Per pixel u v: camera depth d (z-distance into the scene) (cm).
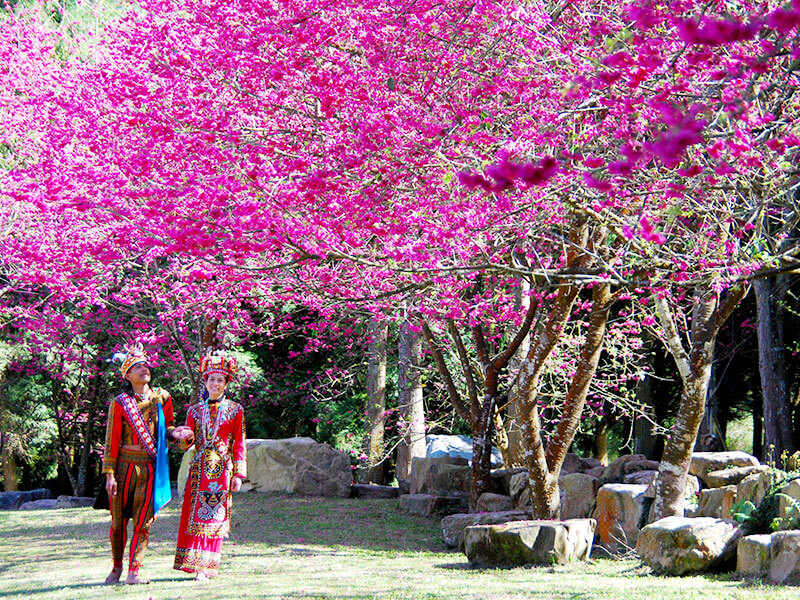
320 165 753
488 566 877
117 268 1562
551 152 588
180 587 667
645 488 1051
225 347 1947
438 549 1120
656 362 2350
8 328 2330
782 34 390
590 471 1363
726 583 673
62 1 1702
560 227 1022
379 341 2117
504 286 1395
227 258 721
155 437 708
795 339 2139
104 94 998
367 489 1755
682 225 753
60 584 707
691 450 991
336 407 2447
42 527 1398
